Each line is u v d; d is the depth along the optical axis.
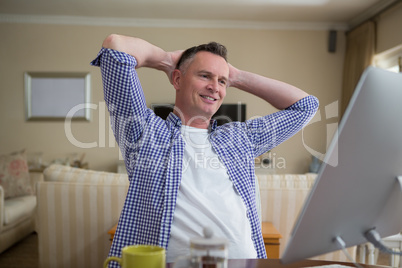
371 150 0.72
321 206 0.74
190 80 1.38
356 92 0.67
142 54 1.32
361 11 6.19
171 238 1.25
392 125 0.72
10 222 4.15
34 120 6.84
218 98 1.40
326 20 6.72
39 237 2.82
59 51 6.82
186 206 1.27
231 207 1.31
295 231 0.75
